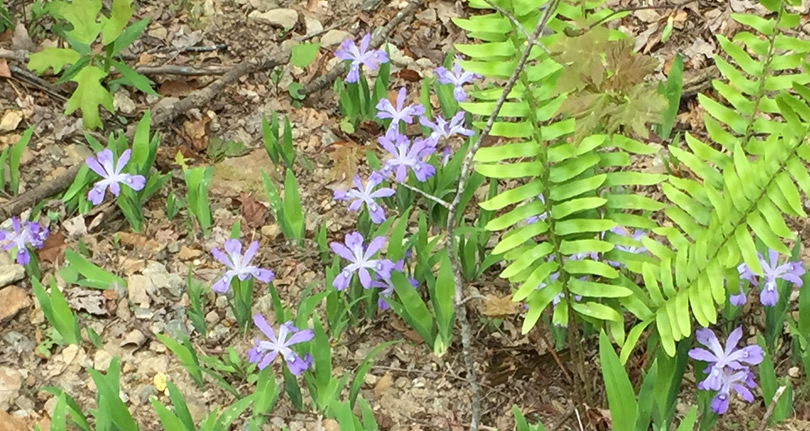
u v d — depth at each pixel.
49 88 1.38
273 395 0.98
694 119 1.37
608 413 0.97
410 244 1.08
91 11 1.28
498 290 1.14
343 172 1.11
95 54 1.30
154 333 1.08
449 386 1.04
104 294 1.12
